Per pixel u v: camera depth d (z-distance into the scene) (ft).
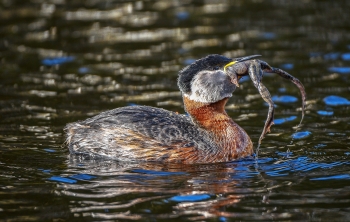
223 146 45.24
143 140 44.55
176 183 40.40
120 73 66.85
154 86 62.90
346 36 75.66
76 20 84.43
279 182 40.34
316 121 53.01
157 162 44.37
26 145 48.11
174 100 58.95
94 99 59.36
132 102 58.44
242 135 46.24
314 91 60.39
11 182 40.78
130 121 45.34
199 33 78.64
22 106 57.41
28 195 38.70
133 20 84.07
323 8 86.63
